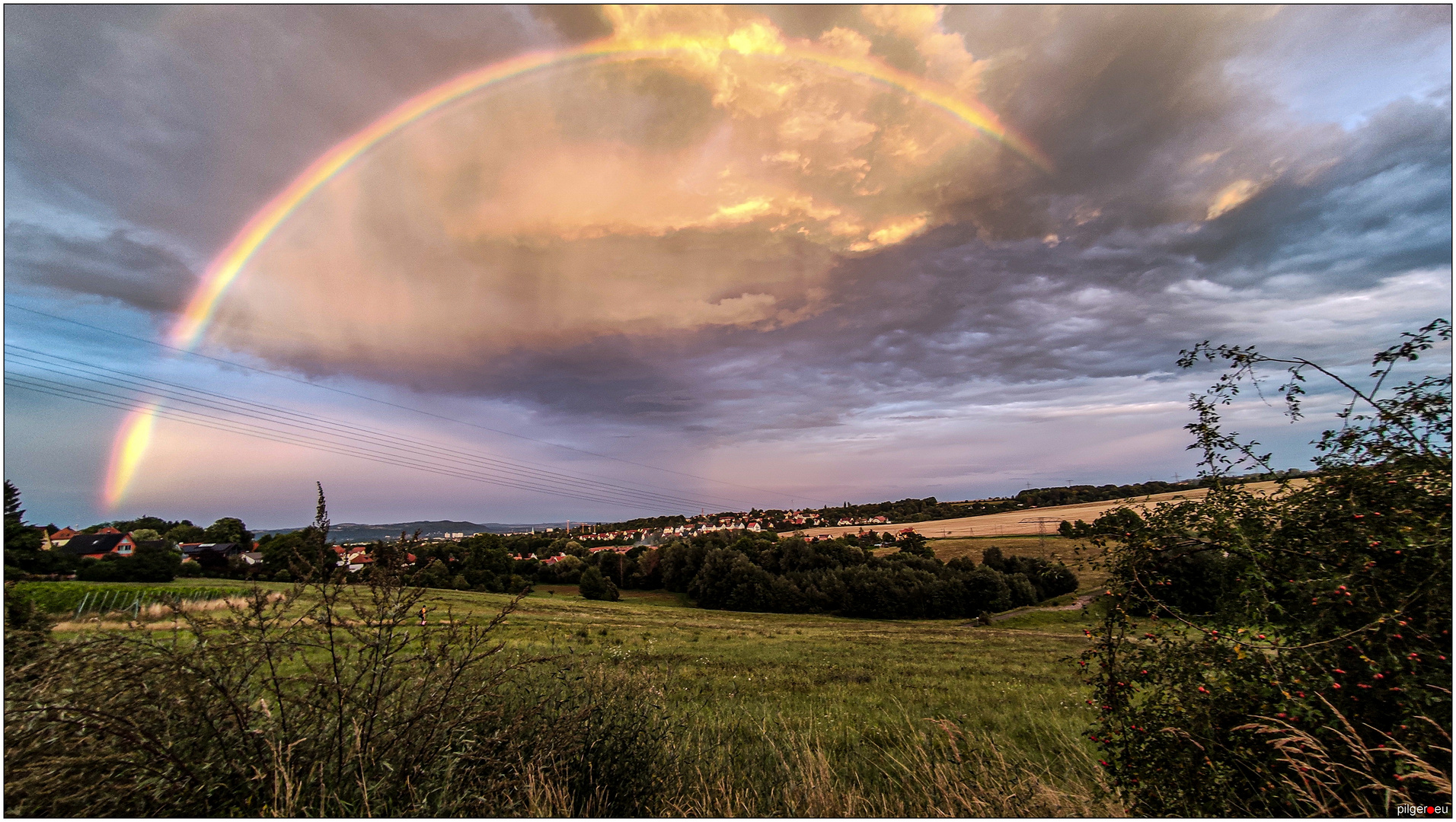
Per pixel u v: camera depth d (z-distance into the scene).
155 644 3.10
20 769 2.83
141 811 2.97
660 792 4.52
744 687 14.78
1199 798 3.49
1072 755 5.36
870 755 6.83
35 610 3.17
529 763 3.88
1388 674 3.20
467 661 3.58
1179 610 3.85
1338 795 3.15
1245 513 3.88
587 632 29.45
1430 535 3.27
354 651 3.51
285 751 3.18
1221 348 4.26
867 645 30.94
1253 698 3.43
